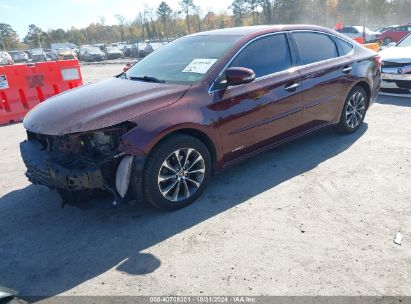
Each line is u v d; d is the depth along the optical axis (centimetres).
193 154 362
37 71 858
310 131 482
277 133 435
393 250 287
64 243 326
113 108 330
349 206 354
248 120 396
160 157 334
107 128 317
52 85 888
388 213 338
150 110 333
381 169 430
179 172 355
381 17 7338
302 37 464
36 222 366
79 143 319
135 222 351
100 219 362
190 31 8950
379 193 375
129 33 9862
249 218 344
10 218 376
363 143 516
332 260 279
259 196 384
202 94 362
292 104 438
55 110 350
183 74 392
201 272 276
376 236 305
